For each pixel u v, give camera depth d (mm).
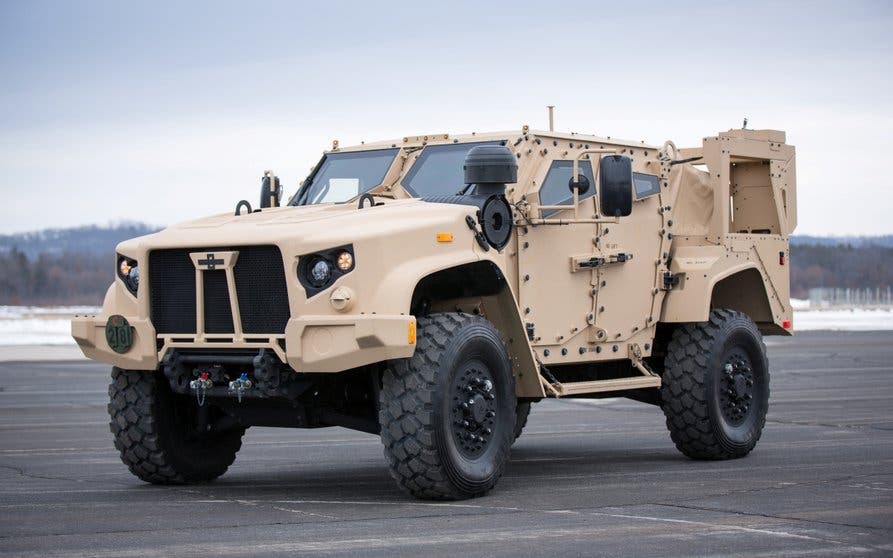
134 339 7938
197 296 7641
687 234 10242
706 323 9961
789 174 11211
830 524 6449
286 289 7379
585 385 8844
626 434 12023
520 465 9508
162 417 8344
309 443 11547
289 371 7516
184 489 8227
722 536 6109
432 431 7254
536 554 5668
